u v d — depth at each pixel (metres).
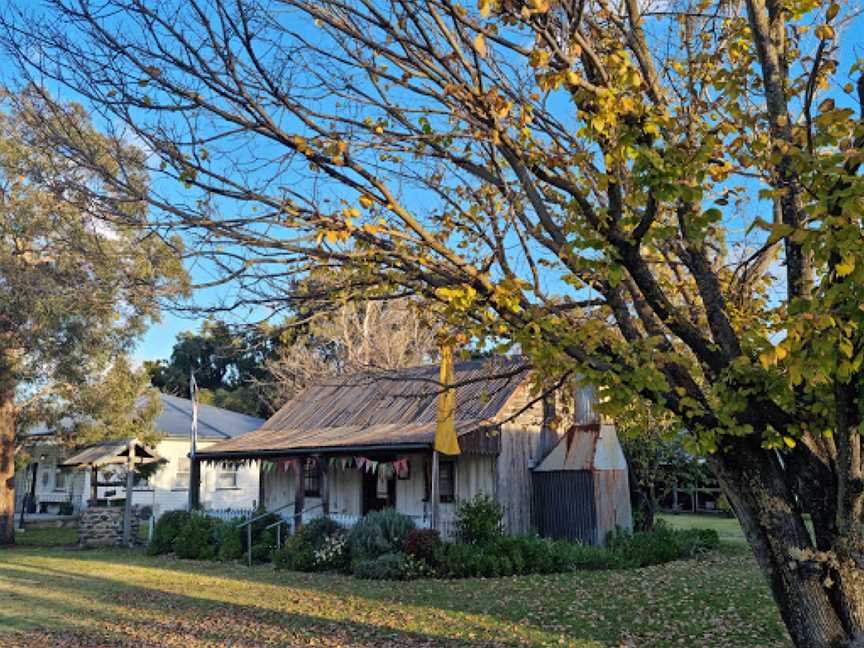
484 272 5.62
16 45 5.23
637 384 4.80
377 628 10.45
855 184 4.00
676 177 4.65
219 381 50.50
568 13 5.43
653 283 5.26
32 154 8.76
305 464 20.38
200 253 5.35
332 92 6.10
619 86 5.10
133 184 5.35
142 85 5.29
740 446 5.03
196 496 23.50
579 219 5.63
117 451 24.39
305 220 5.30
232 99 5.45
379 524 16.67
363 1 5.41
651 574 15.03
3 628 10.91
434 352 23.59
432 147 6.06
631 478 20.27
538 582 14.32
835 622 4.75
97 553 21.81
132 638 10.12
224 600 13.08
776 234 4.22
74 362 24.12
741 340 5.14
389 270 5.75
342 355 24.47
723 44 6.36
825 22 5.05
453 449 16.55
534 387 6.80
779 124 5.18
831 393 4.63
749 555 18.39
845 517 4.64
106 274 5.44
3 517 24.52
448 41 5.44
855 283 4.04
